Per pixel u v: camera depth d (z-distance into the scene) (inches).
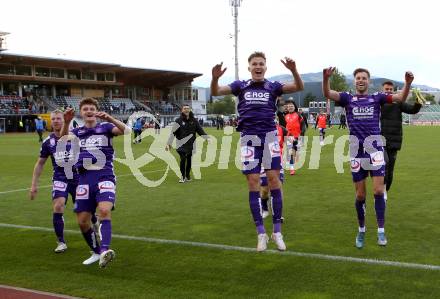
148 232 262.7
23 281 186.9
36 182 233.5
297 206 328.5
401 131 306.0
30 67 2145.7
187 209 327.0
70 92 2308.1
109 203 198.4
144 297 168.1
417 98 296.7
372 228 262.5
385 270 190.1
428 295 163.8
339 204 334.0
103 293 172.6
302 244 231.3
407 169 527.8
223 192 398.0
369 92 233.1
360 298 162.6
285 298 164.2
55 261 214.1
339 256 209.8
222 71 204.4
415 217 287.7
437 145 894.4
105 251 187.2
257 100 204.8
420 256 208.1
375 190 223.9
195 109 2945.4
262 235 202.8
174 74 2544.3
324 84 226.2
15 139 1320.1
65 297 169.2
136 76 2549.2
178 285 179.6
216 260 209.5
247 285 177.8
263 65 205.8
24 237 258.4
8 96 2042.3
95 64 2239.2
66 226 283.3
